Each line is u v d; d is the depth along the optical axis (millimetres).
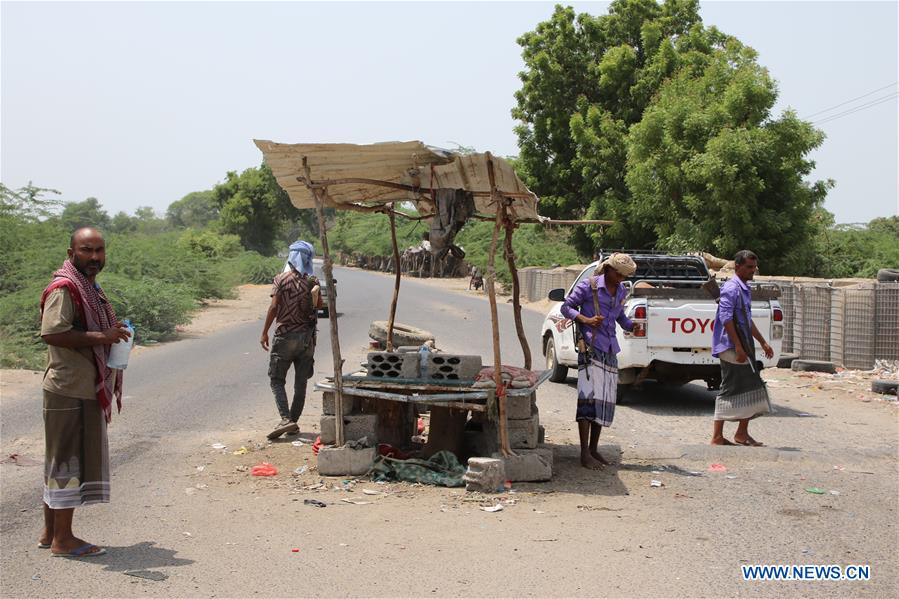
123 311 19219
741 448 7555
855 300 14156
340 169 6941
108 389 4891
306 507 5816
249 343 18859
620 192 33344
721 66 27938
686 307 10086
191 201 143000
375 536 5129
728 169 23688
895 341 13875
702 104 26938
